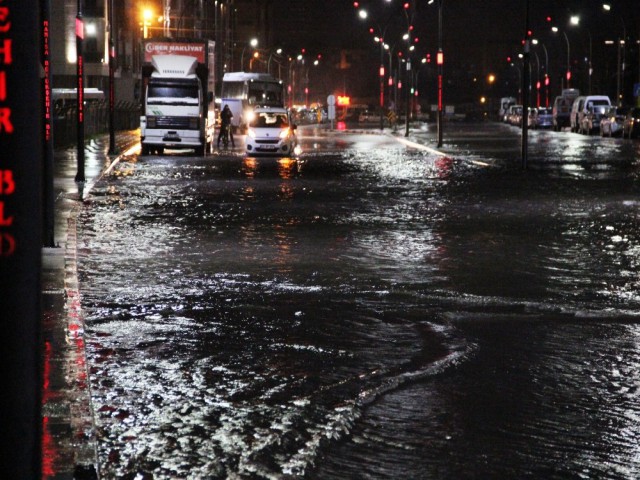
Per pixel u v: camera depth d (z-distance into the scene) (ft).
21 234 12.85
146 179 129.39
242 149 219.82
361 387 31.60
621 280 52.03
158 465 23.85
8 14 12.75
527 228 75.05
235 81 325.01
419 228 75.10
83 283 50.49
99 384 31.63
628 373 33.76
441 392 31.24
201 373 33.24
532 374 33.58
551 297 47.21
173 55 191.52
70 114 215.72
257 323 41.45
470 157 182.39
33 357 13.01
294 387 31.50
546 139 273.75
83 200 97.91
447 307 44.96
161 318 42.22
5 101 12.76
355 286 50.01
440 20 230.07
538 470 24.03
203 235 70.95
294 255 60.75
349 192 108.99
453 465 24.38
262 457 24.61
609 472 23.93
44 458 23.07
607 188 113.39
